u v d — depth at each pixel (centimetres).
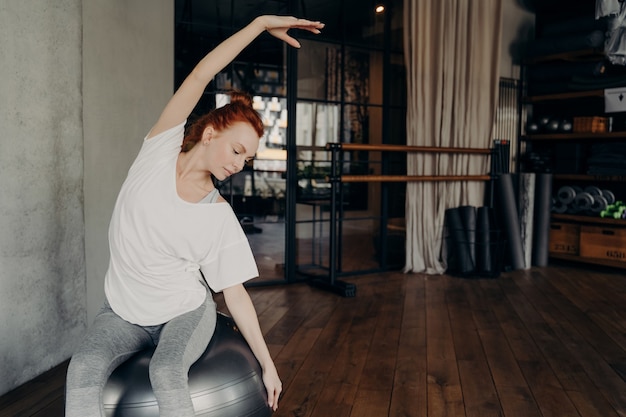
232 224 151
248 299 159
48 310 259
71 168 272
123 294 148
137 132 333
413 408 232
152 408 141
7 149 231
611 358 294
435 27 491
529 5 590
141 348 153
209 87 432
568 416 227
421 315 370
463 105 509
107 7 297
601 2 439
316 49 466
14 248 236
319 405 234
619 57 477
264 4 443
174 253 145
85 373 129
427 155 496
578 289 451
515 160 590
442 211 505
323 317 364
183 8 412
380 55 505
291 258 461
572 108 595
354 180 443
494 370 275
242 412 150
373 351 300
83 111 282
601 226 530
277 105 516
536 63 584
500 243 512
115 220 143
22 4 235
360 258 510
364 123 499
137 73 330
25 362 246
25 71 239
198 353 145
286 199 458
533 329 343
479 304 400
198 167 144
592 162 538
